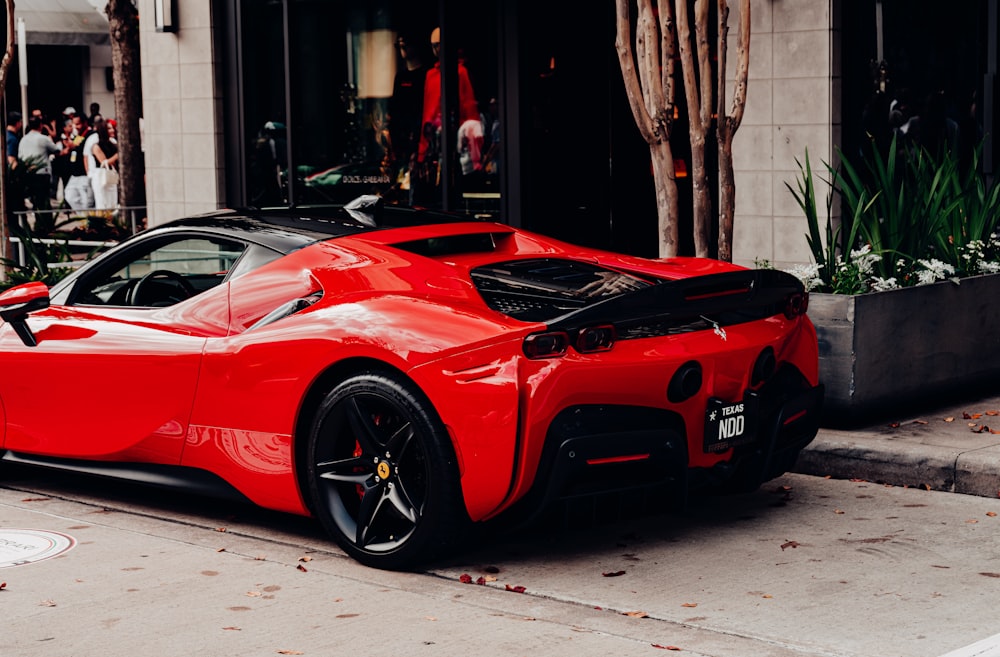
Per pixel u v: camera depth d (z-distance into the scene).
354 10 12.61
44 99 26.88
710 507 6.09
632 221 11.72
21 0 25.69
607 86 11.65
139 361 5.85
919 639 4.30
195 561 5.37
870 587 4.88
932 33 10.34
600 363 4.89
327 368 5.25
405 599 4.82
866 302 6.98
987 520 5.78
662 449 5.05
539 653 4.21
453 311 5.05
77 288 6.36
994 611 4.59
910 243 7.96
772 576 5.04
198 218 6.20
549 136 11.66
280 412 5.40
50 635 4.46
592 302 5.27
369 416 5.15
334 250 5.62
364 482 5.21
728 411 5.32
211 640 4.39
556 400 4.82
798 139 9.98
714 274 5.27
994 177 10.66
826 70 9.77
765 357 5.48
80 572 5.22
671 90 7.79
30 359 6.26
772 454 5.58
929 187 8.54
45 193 19.94
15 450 6.50
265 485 5.52
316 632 4.46
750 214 10.32
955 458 6.27
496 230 6.20
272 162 13.34
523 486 4.88
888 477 6.47
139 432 5.92
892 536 5.56
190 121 13.68
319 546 5.58
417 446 5.00
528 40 11.50
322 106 12.91
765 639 4.32
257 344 5.47
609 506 5.12
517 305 5.23
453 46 11.91
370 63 12.56
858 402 6.98
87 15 26.33
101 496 6.58
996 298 7.91
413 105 12.31
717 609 4.65
